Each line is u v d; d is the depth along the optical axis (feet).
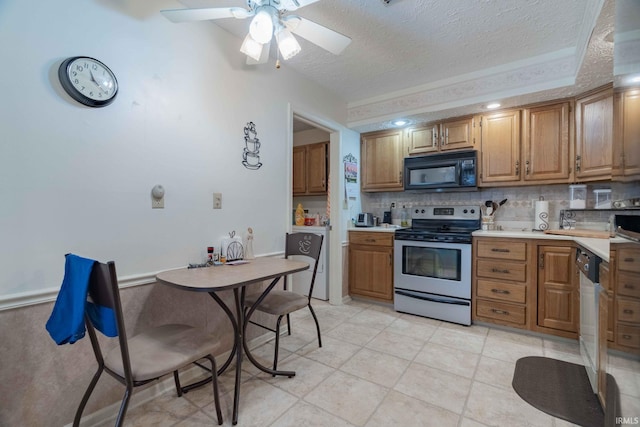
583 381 5.98
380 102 10.56
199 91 6.31
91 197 4.81
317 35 5.28
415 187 10.68
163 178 5.72
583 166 8.06
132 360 4.07
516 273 8.33
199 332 4.97
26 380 4.23
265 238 7.81
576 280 7.53
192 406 5.32
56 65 4.42
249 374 6.37
